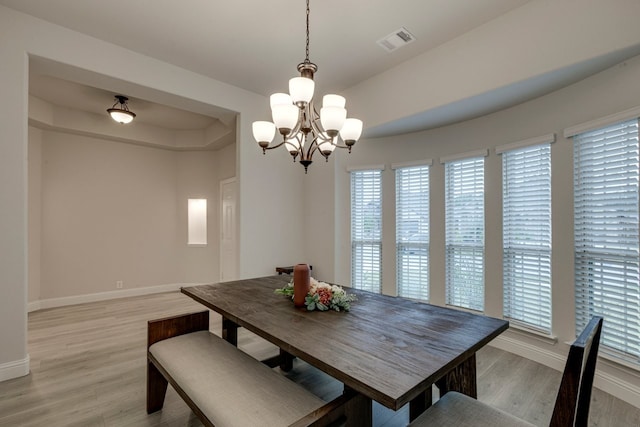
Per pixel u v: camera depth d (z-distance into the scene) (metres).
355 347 1.33
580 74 2.29
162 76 3.14
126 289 5.17
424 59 2.98
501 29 2.47
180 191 5.75
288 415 1.24
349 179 4.12
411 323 1.64
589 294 2.36
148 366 1.96
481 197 3.19
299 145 2.10
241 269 3.71
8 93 2.38
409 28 2.62
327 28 2.62
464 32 2.68
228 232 5.46
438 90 2.88
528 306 2.80
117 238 5.11
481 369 2.59
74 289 4.71
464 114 3.08
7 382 2.34
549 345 2.64
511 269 2.94
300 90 1.78
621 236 2.16
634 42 1.90
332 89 3.74
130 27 2.63
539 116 2.69
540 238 2.71
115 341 3.19
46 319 3.93
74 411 2.00
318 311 1.84
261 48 2.92
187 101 3.39
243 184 3.75
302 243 4.31
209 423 1.28
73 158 4.75
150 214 5.45
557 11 2.20
